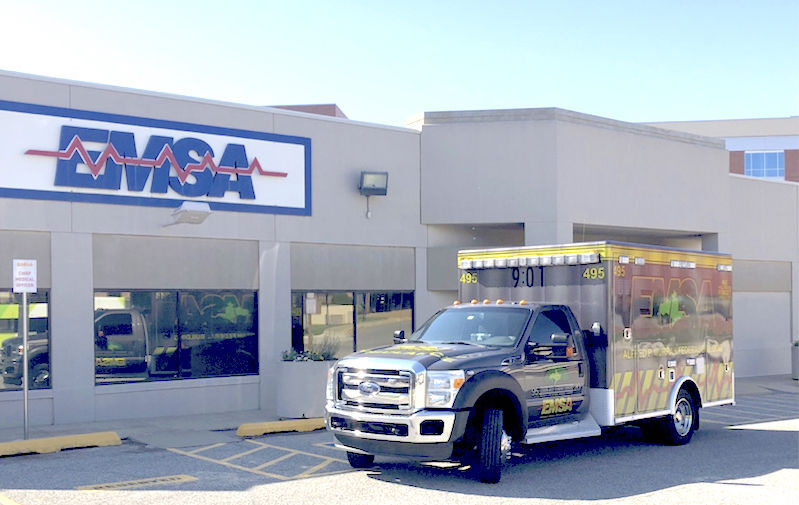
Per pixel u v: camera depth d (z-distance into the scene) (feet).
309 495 29.27
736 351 81.97
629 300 38.06
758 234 83.35
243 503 28.07
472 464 34.40
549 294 39.04
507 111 64.23
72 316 48.11
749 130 214.90
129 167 50.42
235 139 54.80
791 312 87.04
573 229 68.54
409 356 31.55
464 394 30.14
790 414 54.24
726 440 42.65
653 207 69.97
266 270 55.77
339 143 59.72
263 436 43.52
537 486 30.78
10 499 28.66
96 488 30.48
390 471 33.73
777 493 29.71
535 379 33.73
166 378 51.62
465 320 36.78
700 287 43.62
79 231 48.60
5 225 46.21
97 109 49.57
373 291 61.26
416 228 63.62
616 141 67.67
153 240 51.42
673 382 40.70
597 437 43.42
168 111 52.19
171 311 52.01
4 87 46.60
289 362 49.11
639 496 29.17
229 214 54.29
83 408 48.21
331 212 59.06
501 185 63.72
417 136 63.87
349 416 31.40
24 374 39.86
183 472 33.58
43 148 47.65
